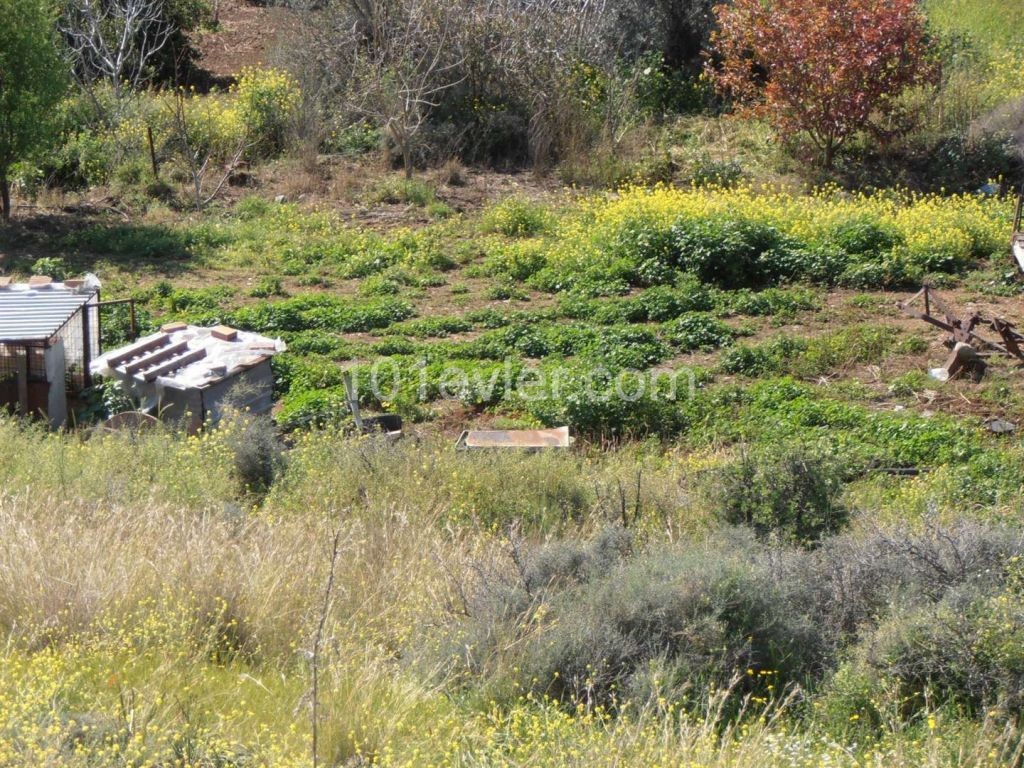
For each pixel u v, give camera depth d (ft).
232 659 25.70
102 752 18.49
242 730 21.31
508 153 100.68
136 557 29.35
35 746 17.76
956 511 40.01
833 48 90.22
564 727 20.99
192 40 123.75
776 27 91.04
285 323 65.51
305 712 22.08
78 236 80.59
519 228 83.05
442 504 39.52
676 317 66.54
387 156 97.45
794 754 20.24
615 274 72.08
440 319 66.69
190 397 50.98
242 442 44.78
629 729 20.92
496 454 44.42
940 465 47.85
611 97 100.27
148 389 51.88
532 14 104.68
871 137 93.91
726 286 71.87
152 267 76.07
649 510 39.86
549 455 45.06
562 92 100.07
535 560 29.96
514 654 24.62
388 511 37.91
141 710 20.66
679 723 21.93
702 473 40.65
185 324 58.85
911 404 54.70
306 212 87.51
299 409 53.42
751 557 30.45
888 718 22.40
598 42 105.19
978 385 56.13
